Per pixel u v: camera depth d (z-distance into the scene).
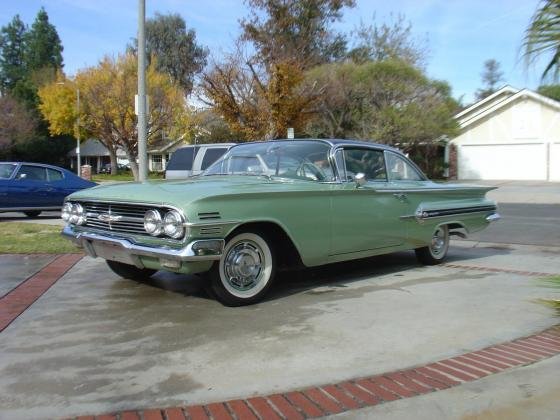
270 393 3.49
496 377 3.73
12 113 52.97
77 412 3.25
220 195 4.99
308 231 5.71
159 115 39.97
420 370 3.84
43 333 4.63
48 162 59.97
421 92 29.67
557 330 4.71
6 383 3.64
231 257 5.33
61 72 47.44
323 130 29.88
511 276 6.96
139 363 3.98
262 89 21.89
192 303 5.56
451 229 7.90
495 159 34.38
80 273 6.95
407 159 7.34
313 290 6.14
